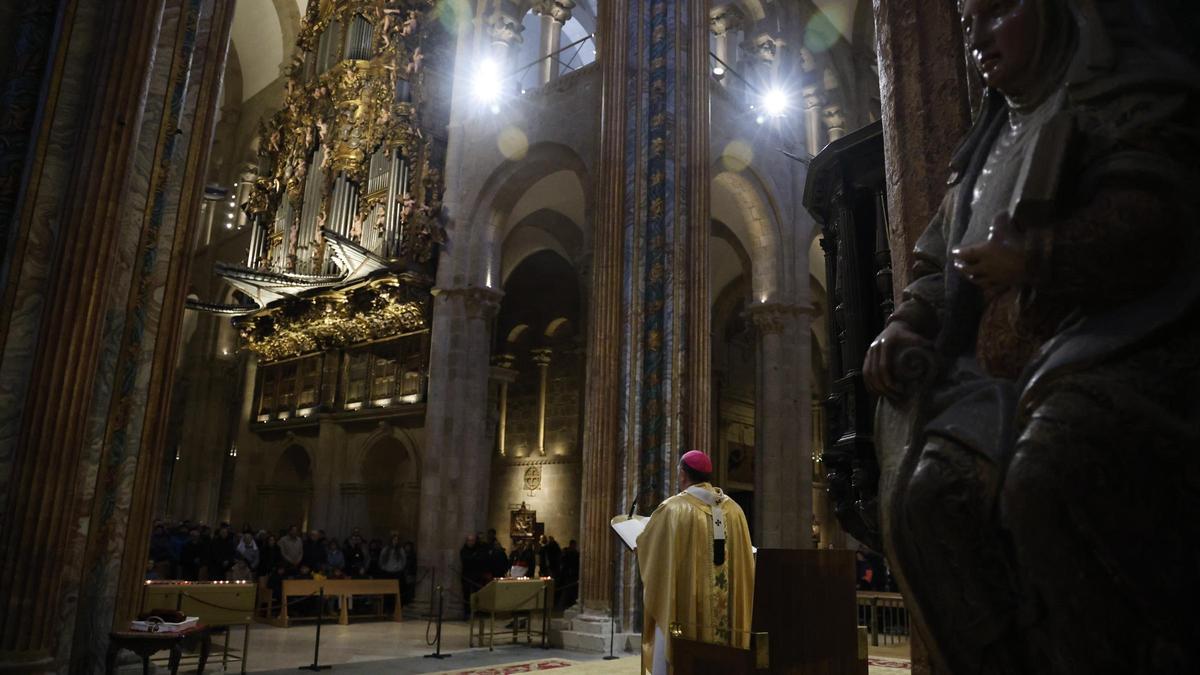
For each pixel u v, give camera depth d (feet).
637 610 36.29
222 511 81.46
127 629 21.42
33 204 17.07
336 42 72.69
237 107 93.30
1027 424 3.38
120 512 21.59
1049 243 3.31
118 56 18.37
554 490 70.23
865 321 14.17
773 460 54.39
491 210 58.95
